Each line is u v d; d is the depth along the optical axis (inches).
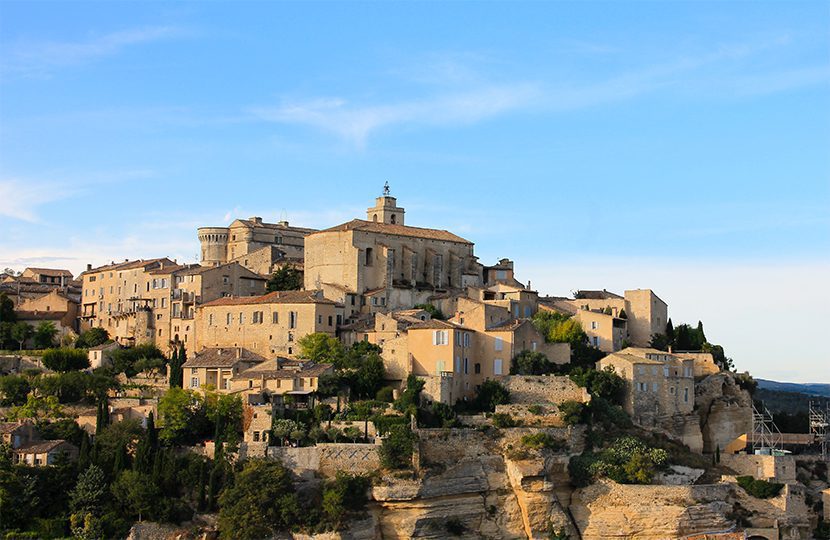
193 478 6879.9
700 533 7268.7
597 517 7317.9
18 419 7583.7
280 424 7170.3
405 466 6988.2
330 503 6692.9
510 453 7308.1
